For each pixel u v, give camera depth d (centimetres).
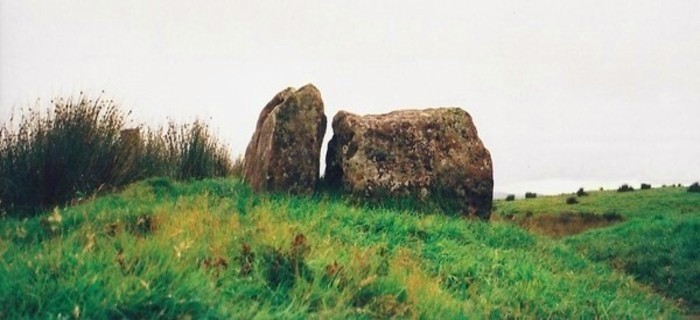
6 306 386
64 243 551
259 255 568
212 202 935
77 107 999
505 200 3888
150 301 412
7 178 919
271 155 1162
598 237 1677
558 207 3131
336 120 1326
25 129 948
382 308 529
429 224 1000
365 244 788
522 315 656
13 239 656
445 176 1259
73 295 404
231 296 478
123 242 575
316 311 498
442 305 585
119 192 1038
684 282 1135
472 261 815
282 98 1366
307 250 591
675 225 1543
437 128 1299
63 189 955
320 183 1268
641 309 831
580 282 924
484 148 1329
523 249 1079
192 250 555
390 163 1233
